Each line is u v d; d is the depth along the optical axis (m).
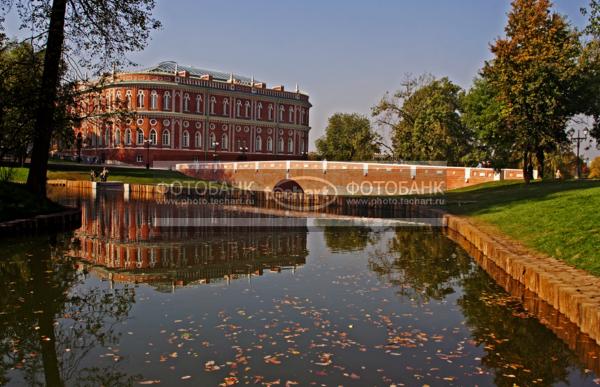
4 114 19.73
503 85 32.22
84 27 19.66
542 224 14.69
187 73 74.88
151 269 13.12
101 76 20.80
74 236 18.55
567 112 33.22
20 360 7.11
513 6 32.91
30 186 20.59
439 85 54.56
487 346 7.72
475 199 30.25
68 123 20.94
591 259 10.30
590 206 14.60
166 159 72.94
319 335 8.09
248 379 6.45
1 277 11.82
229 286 11.34
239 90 80.50
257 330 8.27
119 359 7.09
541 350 7.57
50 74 19.09
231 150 79.56
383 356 7.27
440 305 9.94
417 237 20.94
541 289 9.76
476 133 47.22
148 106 71.69
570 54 31.86
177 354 7.24
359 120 89.44
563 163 57.91
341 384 6.34
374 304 9.95
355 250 17.05
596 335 7.48
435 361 7.12
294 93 87.81
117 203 36.47
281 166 50.09
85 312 9.20
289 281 11.95
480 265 14.26
